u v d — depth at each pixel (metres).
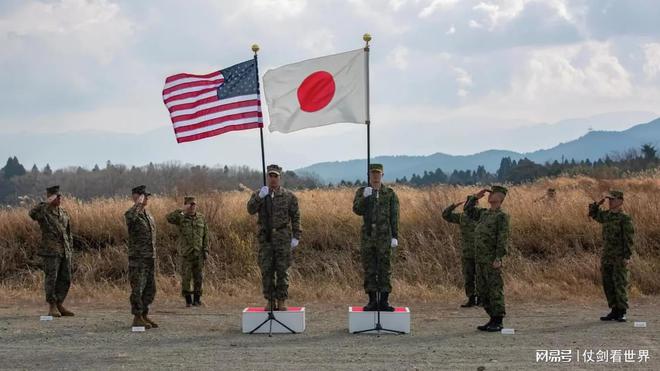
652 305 14.41
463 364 8.79
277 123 11.78
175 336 10.97
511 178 60.19
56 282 13.16
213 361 9.03
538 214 19.30
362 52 11.77
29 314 13.39
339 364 8.81
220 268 18.09
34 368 8.73
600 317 12.77
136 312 11.62
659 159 58.88
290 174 61.12
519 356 9.28
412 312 13.59
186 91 12.07
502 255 11.20
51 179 73.00
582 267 16.91
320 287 16.50
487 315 13.12
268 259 11.45
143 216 11.77
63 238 13.13
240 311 13.89
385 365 8.74
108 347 10.04
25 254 19.11
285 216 11.54
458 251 17.83
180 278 17.34
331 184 27.95
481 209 11.83
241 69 12.01
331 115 11.77
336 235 19.28
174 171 65.94
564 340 10.44
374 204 11.54
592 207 12.70
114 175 66.88
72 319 12.74
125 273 18.34
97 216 20.08
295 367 8.65
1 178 81.94
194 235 14.72
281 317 11.31
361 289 16.80
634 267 16.56
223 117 11.95
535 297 15.18
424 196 20.78
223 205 20.62
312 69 11.78
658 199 20.09
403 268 17.64
